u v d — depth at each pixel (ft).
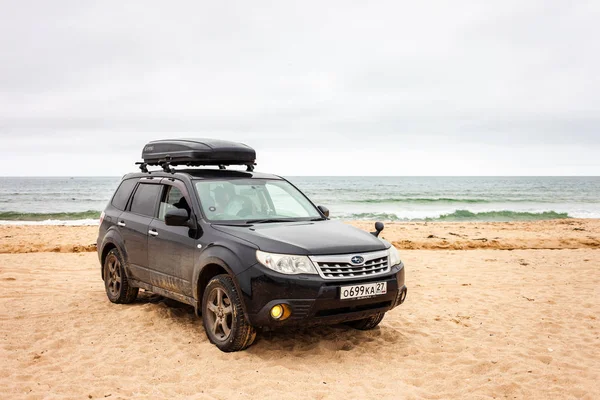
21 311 21.65
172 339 17.65
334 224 18.42
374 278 15.52
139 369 15.02
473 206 130.41
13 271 32.12
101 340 17.66
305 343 17.29
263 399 12.97
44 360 15.70
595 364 16.02
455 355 16.72
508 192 217.77
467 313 22.39
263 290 14.73
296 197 20.35
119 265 22.24
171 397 13.08
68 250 43.65
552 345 17.94
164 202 19.93
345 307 15.23
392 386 13.99
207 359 15.61
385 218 96.73
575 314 22.24
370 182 406.21
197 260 16.99
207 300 16.67
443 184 346.33
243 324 15.38
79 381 14.01
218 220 17.51
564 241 49.29
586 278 30.91
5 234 55.06
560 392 13.76
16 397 12.86
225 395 13.17
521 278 30.94
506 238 51.80
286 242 15.29
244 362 15.33
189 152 18.80
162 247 18.97
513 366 15.69
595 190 243.60
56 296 24.72
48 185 316.40
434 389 13.98
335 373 14.84
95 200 158.92
